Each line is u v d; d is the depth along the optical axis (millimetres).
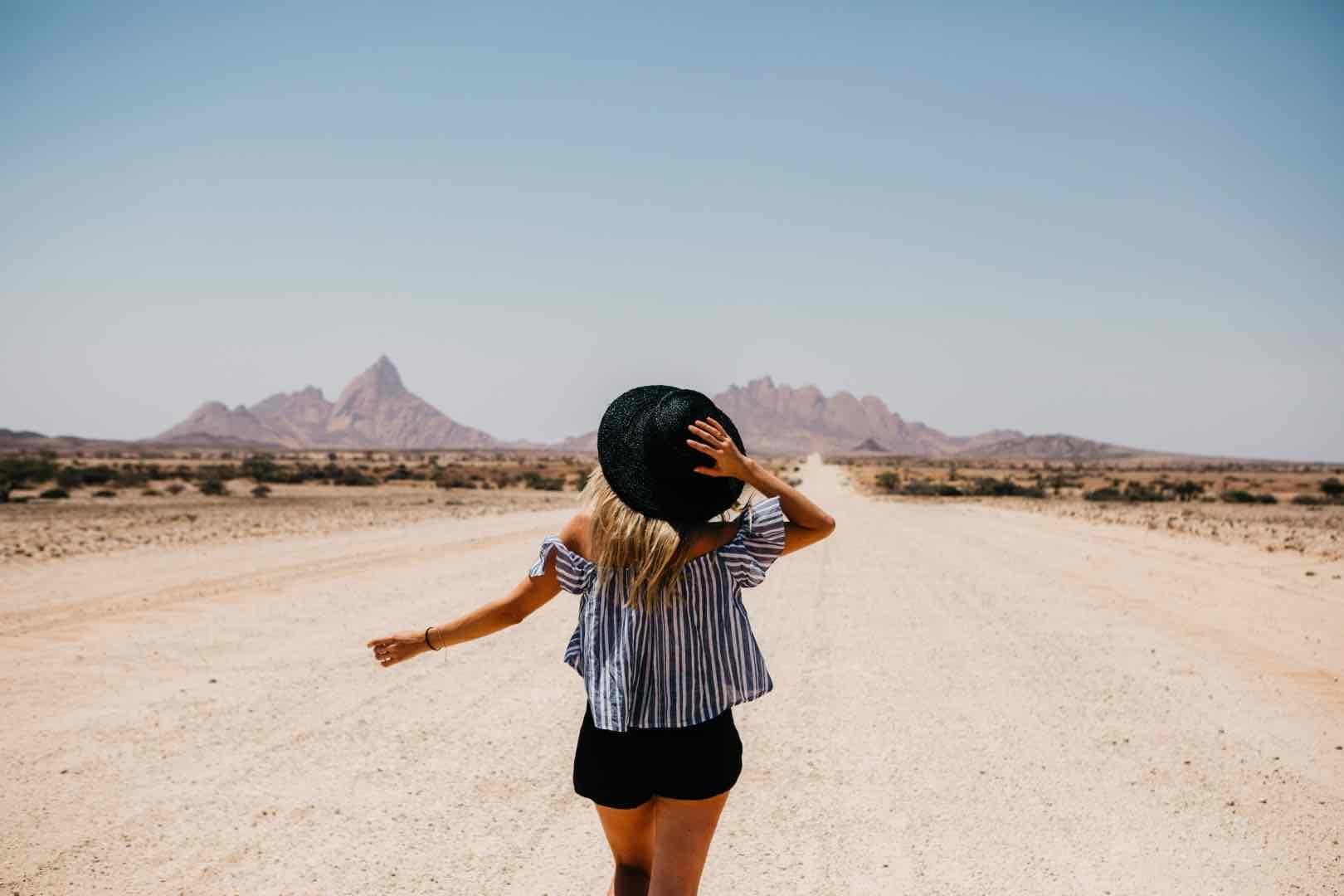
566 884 3967
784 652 9141
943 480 110875
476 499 51594
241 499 46500
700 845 2541
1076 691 7574
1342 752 5965
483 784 5211
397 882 3943
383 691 7223
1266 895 3930
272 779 5188
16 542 18203
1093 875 4125
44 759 5395
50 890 3764
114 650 8336
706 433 2502
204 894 3777
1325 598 12758
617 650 2520
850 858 4316
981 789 5262
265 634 9195
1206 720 6703
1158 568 16375
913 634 10086
